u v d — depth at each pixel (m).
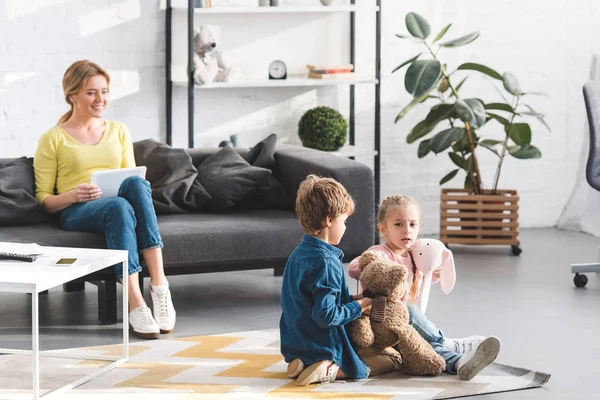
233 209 4.87
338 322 3.22
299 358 3.34
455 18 6.51
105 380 3.39
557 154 6.76
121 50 5.86
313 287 3.22
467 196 5.99
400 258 3.62
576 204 6.72
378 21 6.09
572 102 6.74
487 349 3.31
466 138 6.08
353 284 5.02
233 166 4.94
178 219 4.56
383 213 3.62
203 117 6.11
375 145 6.23
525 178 6.75
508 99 6.64
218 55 5.76
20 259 3.39
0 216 4.29
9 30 5.60
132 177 4.16
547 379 3.38
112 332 4.06
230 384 3.34
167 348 3.81
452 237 6.04
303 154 4.97
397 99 6.48
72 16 5.72
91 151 4.49
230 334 4.04
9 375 3.45
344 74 6.03
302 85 6.00
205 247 4.34
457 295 4.75
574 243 6.22
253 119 6.21
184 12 5.92
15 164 4.50
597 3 6.68
